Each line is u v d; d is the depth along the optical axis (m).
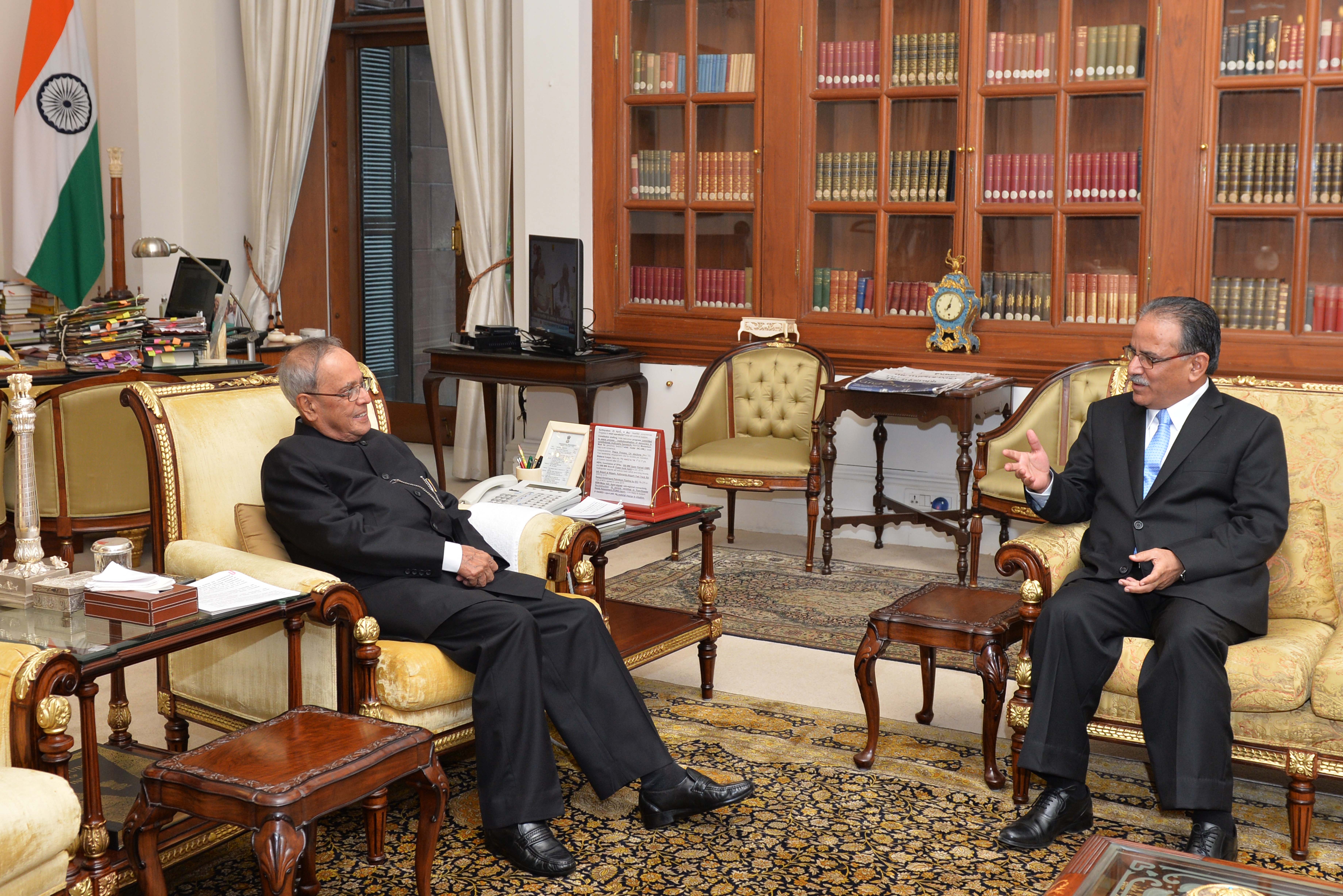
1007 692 3.60
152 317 7.14
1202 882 1.81
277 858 1.90
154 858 2.09
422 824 2.28
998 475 4.52
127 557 2.38
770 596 4.58
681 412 5.07
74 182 6.62
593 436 3.43
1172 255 4.81
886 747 3.16
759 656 3.92
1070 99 4.92
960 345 5.14
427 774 2.23
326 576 2.47
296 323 7.39
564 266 5.40
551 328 5.57
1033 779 2.96
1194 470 2.82
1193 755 2.46
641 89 5.72
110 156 6.26
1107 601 2.71
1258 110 4.64
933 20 5.13
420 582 2.70
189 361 5.02
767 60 5.43
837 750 3.13
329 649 2.56
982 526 4.74
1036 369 4.97
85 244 6.67
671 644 3.32
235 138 7.19
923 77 5.16
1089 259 4.97
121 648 2.07
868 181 5.33
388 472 2.92
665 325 5.80
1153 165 4.79
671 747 3.14
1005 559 2.86
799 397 5.16
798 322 5.52
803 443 5.12
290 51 6.89
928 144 5.20
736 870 2.49
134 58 6.97
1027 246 5.08
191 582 2.29
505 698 2.51
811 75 5.36
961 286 5.10
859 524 5.01
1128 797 2.88
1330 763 2.47
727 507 5.78
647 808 2.69
